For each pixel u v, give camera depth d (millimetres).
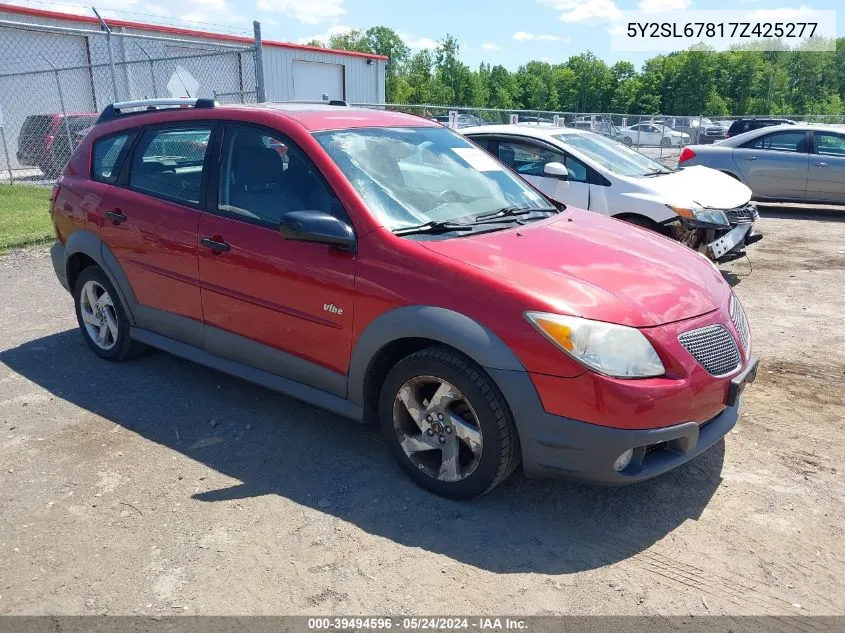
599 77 98438
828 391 4492
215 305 3928
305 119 3785
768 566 2789
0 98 18125
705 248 6598
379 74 30094
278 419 4016
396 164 3750
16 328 5590
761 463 3588
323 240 3223
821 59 91875
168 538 2902
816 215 12688
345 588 2621
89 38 19719
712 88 90438
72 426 3891
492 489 3107
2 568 2719
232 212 3820
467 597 2588
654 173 7449
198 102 4242
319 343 3471
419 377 3156
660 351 2883
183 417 4020
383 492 3271
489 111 15719
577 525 3049
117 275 4473
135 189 4391
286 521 3031
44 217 10664
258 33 9500
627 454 2859
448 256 3107
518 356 2852
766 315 6199
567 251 3363
